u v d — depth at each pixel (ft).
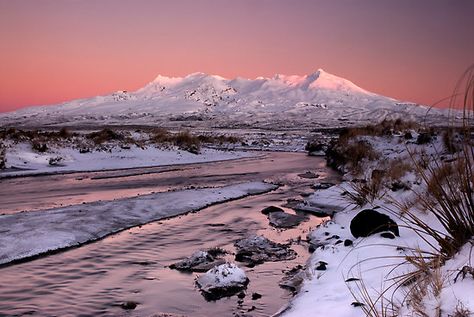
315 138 264.52
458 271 14.37
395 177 42.88
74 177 88.69
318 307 18.45
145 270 30.07
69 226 41.22
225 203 58.29
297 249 35.24
